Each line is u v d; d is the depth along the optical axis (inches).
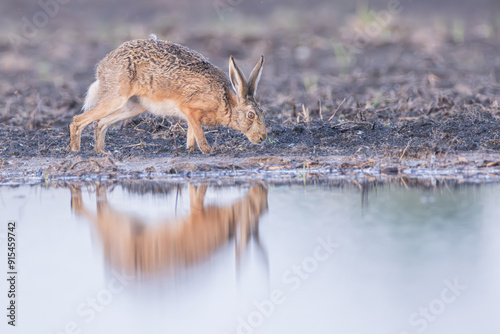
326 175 1269.7
